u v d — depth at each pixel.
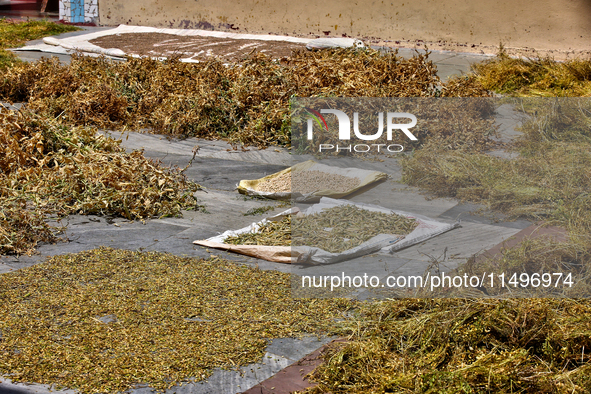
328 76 8.51
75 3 17.98
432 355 3.07
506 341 3.20
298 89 8.19
